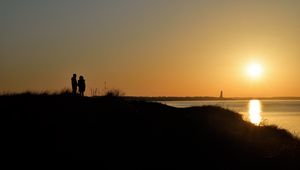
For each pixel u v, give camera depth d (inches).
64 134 960.9
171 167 905.5
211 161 995.9
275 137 1423.5
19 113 1045.8
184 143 1084.5
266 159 1075.9
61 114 1078.4
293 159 1101.7
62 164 823.7
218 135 1252.5
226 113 1696.6
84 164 839.7
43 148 880.9
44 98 1217.4
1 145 867.4
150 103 1518.2
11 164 796.0
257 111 6279.5
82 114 1103.6
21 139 904.9
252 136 1339.8
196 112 1571.1
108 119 1106.1
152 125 1158.3
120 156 908.0
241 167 991.0
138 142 1006.4
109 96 1362.0
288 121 3592.5
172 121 1278.3
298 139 1518.2
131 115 1189.1
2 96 1195.3
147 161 912.3
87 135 978.7
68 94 1315.2
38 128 970.1
